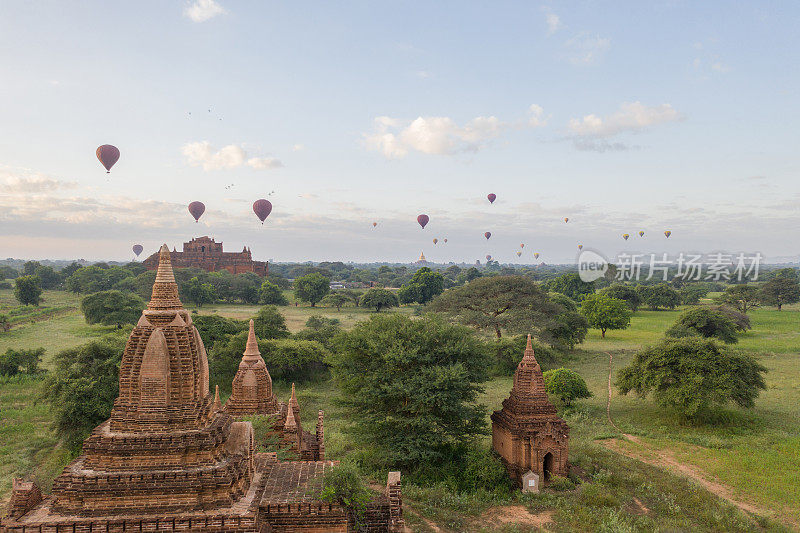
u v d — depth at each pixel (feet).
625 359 207.31
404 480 84.23
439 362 93.61
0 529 39.83
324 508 46.57
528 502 76.07
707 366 117.08
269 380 83.97
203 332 192.13
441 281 442.91
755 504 77.82
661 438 110.11
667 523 67.82
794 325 295.48
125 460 43.37
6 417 122.42
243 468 47.29
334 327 228.22
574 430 115.44
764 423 117.50
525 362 88.74
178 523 41.24
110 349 112.27
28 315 330.34
